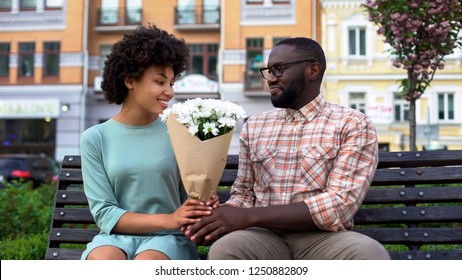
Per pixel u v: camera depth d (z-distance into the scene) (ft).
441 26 20.30
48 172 59.57
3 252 13.80
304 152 9.44
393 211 10.34
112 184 9.70
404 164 10.59
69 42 83.10
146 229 9.19
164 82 9.77
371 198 10.46
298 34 79.15
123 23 83.66
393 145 77.92
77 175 11.32
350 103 79.41
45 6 84.07
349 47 79.20
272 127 9.98
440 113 78.13
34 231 19.67
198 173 8.68
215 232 8.86
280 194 9.47
